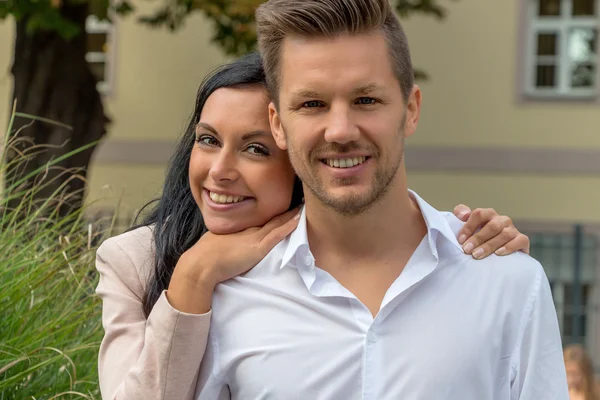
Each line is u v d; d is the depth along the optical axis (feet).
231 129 8.01
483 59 43.88
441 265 7.59
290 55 7.30
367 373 7.32
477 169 44.01
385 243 7.69
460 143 44.11
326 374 7.34
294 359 7.40
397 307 7.45
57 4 25.39
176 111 44.62
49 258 10.98
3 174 11.77
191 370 7.55
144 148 44.57
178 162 8.75
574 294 34.55
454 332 7.37
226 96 8.10
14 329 10.01
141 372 7.50
